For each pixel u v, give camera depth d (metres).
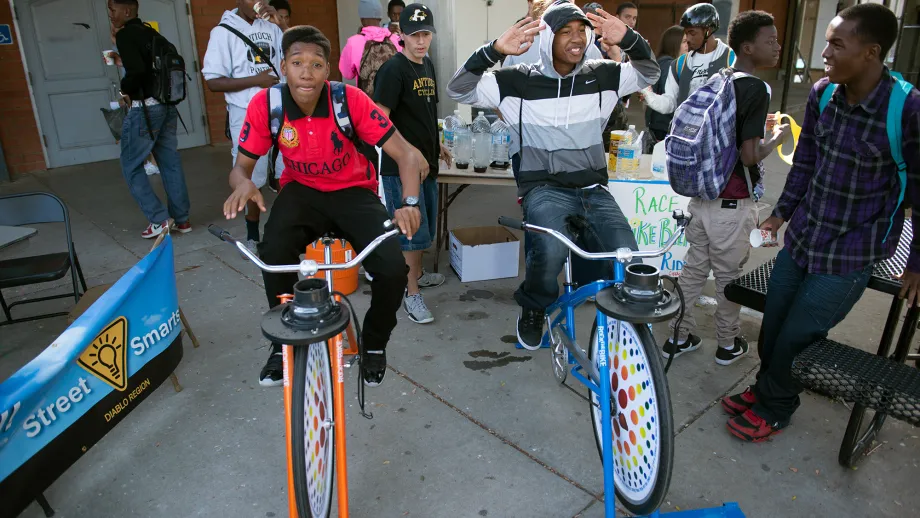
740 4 13.84
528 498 2.43
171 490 2.49
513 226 2.20
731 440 2.75
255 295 4.23
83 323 2.36
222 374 3.30
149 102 4.91
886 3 9.31
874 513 2.34
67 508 2.41
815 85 2.45
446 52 6.74
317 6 8.88
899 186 2.23
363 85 4.40
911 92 2.07
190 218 5.77
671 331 3.42
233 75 5.09
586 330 3.74
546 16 2.88
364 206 2.63
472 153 4.23
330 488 2.17
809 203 2.44
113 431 2.84
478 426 2.87
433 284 4.34
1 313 3.99
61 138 7.38
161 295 2.81
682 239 4.06
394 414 2.95
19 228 5.31
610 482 2.05
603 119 3.09
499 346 3.56
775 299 2.65
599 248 2.90
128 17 4.80
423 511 2.37
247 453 2.71
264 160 5.20
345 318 1.82
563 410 2.98
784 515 2.34
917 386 2.19
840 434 2.79
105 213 5.89
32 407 2.11
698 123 2.78
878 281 2.51
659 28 13.20
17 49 6.85
